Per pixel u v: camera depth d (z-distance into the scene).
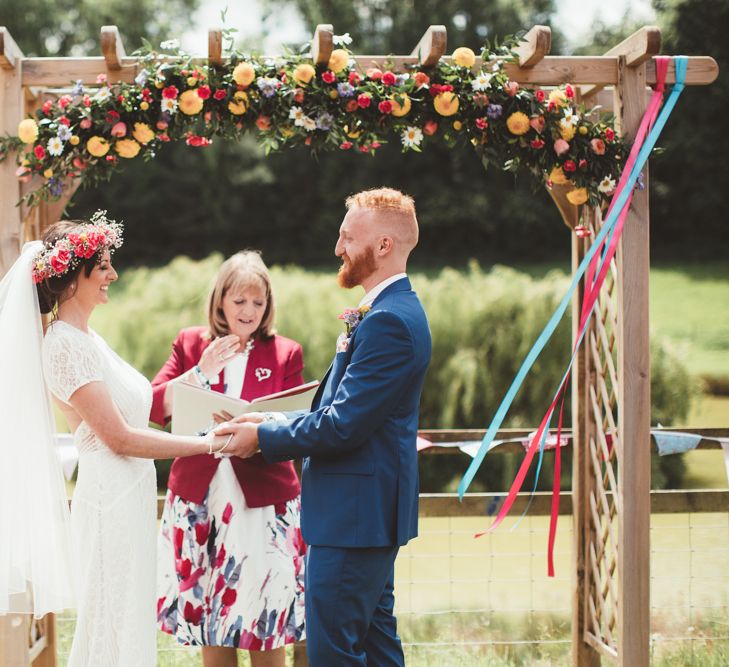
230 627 3.53
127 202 29.02
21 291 3.05
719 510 4.40
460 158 29.22
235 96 3.52
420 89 3.56
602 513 4.17
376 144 3.70
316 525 3.08
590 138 3.63
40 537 3.04
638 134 3.63
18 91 3.59
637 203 3.67
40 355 3.07
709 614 4.73
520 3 30.47
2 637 3.40
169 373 3.85
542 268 28.16
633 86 3.68
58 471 3.10
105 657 3.08
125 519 3.12
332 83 3.53
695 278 24.95
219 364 3.65
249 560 3.56
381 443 3.08
